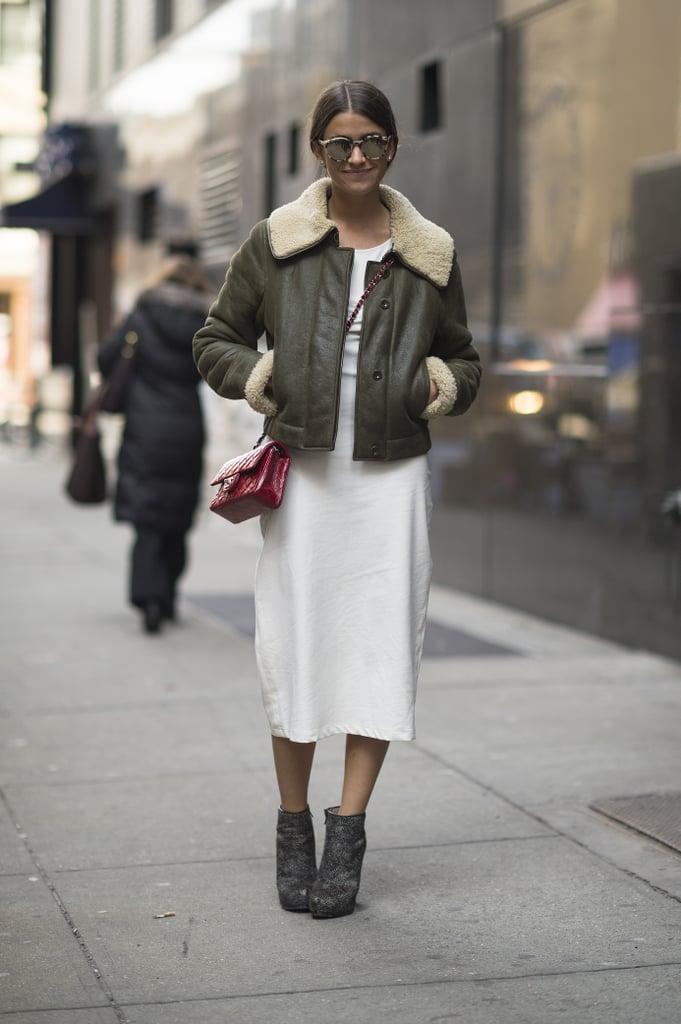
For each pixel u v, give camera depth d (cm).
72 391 2564
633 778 625
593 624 955
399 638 465
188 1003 407
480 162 1088
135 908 480
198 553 1411
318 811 581
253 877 509
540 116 1002
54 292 2706
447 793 605
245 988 417
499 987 416
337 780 621
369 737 470
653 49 858
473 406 1119
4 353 3991
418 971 428
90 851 537
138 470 944
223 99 1606
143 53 1958
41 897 490
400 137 476
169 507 947
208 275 1656
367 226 466
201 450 956
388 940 452
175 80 1797
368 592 466
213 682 821
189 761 657
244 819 573
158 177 1888
